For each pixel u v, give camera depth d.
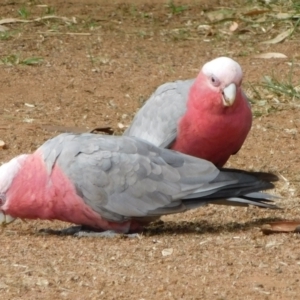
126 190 10.76
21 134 15.28
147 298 8.94
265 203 11.18
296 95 17.08
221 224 11.45
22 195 10.80
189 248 10.33
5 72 18.80
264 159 14.10
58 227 11.65
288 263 9.86
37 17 23.22
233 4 24.45
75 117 16.31
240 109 11.80
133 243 10.55
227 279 9.41
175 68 19.33
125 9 24.27
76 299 8.94
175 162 10.88
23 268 9.70
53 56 20.12
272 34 21.88
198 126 11.90
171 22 23.16
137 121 12.74
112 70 19.12
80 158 10.75
